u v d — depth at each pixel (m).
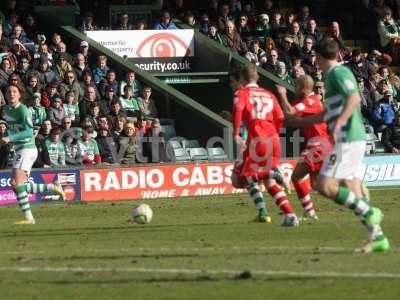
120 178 55.75
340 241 33.56
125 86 66.44
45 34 72.75
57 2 73.00
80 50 68.62
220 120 64.44
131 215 43.75
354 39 82.12
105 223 42.00
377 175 61.22
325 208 47.16
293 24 75.31
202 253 31.14
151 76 69.19
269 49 73.25
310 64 73.75
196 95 75.31
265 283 25.70
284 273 27.00
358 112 30.45
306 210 41.06
